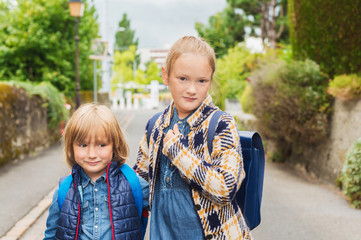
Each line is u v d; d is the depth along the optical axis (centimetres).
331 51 659
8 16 1230
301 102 648
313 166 716
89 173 184
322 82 671
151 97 3259
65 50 1316
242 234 161
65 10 1291
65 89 1362
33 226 416
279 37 2341
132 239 177
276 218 445
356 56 610
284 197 547
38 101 963
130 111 2598
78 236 174
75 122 177
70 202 175
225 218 156
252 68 1071
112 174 181
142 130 1388
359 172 479
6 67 1284
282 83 686
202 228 154
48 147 1034
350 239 375
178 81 158
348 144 581
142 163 191
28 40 1216
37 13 1231
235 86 1688
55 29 1317
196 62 154
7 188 562
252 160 167
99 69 2061
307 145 744
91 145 176
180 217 158
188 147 153
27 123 878
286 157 870
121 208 177
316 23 683
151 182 169
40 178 631
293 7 770
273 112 724
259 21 2408
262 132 872
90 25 1427
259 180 174
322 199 537
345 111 593
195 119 160
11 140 776
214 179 144
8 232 388
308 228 409
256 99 808
